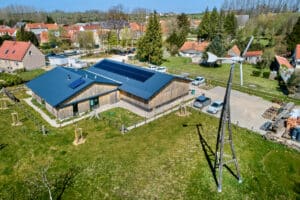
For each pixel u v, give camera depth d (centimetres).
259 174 2592
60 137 3238
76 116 3838
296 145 3092
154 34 6975
